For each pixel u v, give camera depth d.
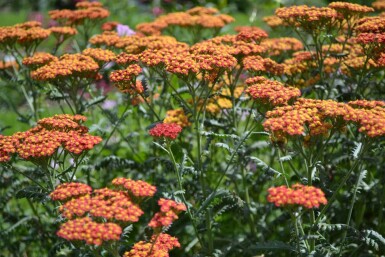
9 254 1.56
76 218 1.23
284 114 1.29
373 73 1.43
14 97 2.07
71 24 1.69
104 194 1.25
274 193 1.22
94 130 1.48
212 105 1.50
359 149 1.33
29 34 1.55
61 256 1.51
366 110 1.29
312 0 1.88
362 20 1.46
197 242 1.51
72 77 1.48
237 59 1.43
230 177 1.48
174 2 2.38
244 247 1.43
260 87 1.34
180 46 1.48
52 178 1.35
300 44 1.58
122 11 3.16
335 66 1.53
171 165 1.44
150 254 1.24
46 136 1.32
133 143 1.64
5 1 4.07
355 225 1.44
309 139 1.34
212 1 2.52
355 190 1.32
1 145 1.32
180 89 1.50
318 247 1.31
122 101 1.65
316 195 1.22
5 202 1.53
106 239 1.20
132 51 1.51
